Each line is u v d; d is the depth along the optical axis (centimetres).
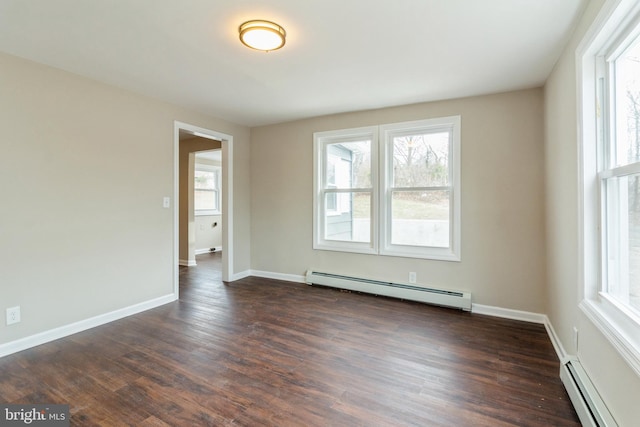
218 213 787
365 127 404
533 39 226
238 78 299
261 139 488
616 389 151
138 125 342
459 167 350
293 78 300
